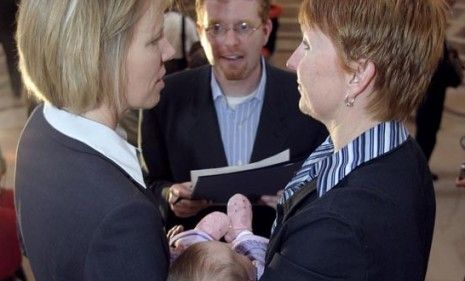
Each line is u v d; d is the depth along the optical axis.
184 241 1.41
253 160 1.84
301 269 0.92
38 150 1.01
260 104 1.84
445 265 3.25
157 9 1.02
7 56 5.24
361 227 0.91
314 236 0.92
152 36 1.03
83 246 0.91
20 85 5.22
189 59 2.75
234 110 1.84
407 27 0.96
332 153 1.12
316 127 1.84
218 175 1.63
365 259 0.90
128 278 0.91
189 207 1.77
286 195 1.19
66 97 0.97
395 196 0.95
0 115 4.96
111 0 0.96
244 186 1.67
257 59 1.79
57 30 0.95
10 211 1.85
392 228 0.93
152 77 1.06
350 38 0.96
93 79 0.96
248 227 1.52
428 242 1.11
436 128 4.20
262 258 1.34
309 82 1.03
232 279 1.13
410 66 0.98
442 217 3.78
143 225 0.92
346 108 1.02
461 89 6.04
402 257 0.94
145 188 1.03
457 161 4.67
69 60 0.95
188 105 1.85
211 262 1.14
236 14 1.72
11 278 1.85
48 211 0.96
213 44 1.77
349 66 0.98
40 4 0.96
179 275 1.14
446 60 3.92
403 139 1.03
